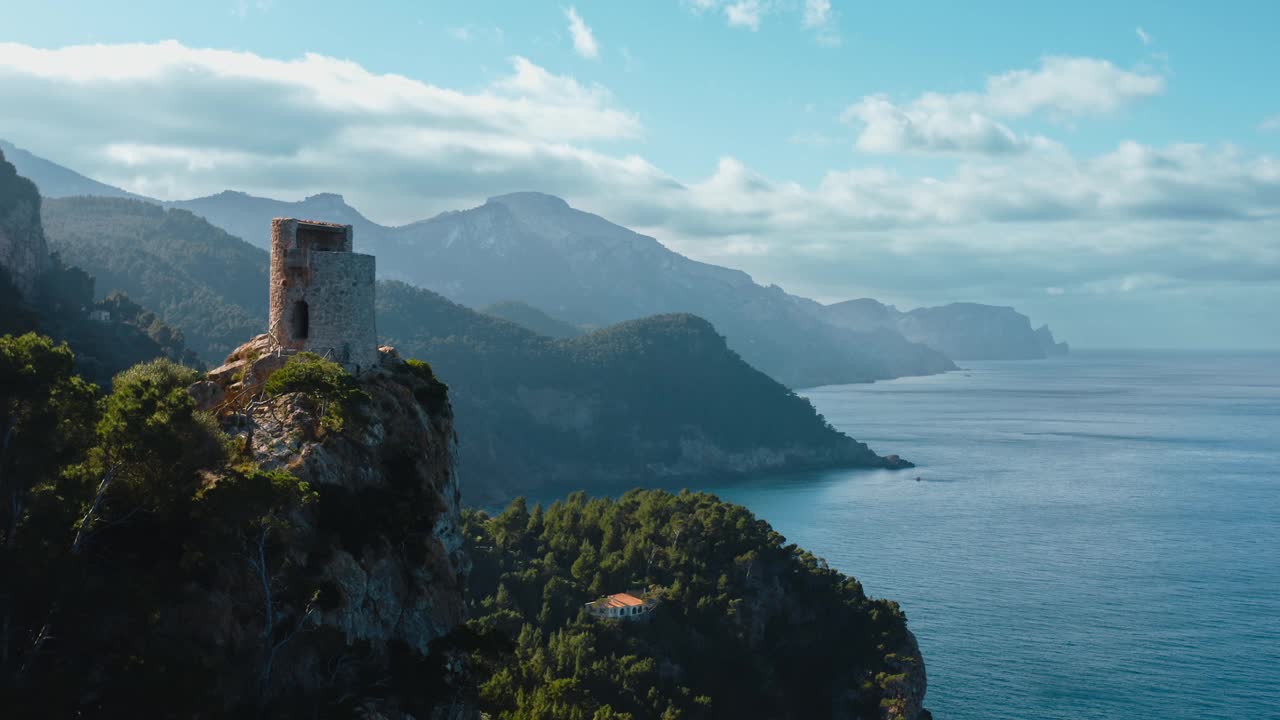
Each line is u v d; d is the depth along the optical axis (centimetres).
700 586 18050
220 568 5503
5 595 4500
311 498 5816
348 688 5716
